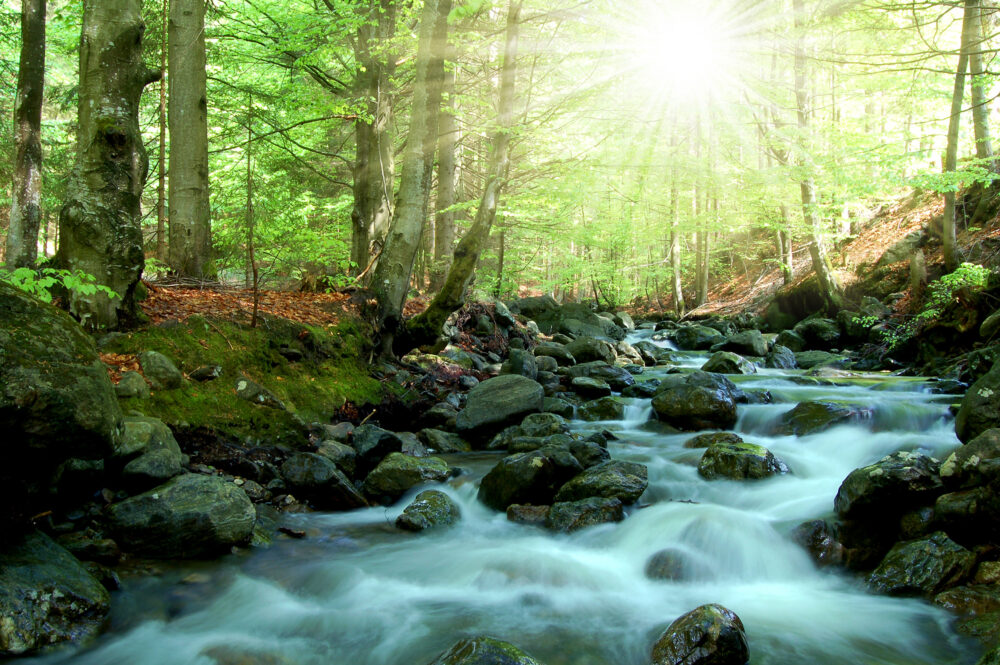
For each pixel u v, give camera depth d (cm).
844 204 1648
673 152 1494
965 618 363
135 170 620
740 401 860
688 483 600
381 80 1180
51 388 316
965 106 1622
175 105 908
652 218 2338
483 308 1306
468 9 855
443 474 636
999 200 1509
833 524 478
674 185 1780
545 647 354
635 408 882
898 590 404
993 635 341
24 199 934
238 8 1342
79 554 406
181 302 736
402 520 537
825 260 1708
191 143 912
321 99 1085
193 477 471
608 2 1185
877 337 1371
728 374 1162
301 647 356
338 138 1744
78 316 591
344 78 1335
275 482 571
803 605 405
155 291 743
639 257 2830
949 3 945
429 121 917
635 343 1783
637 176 1475
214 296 797
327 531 525
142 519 436
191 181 912
